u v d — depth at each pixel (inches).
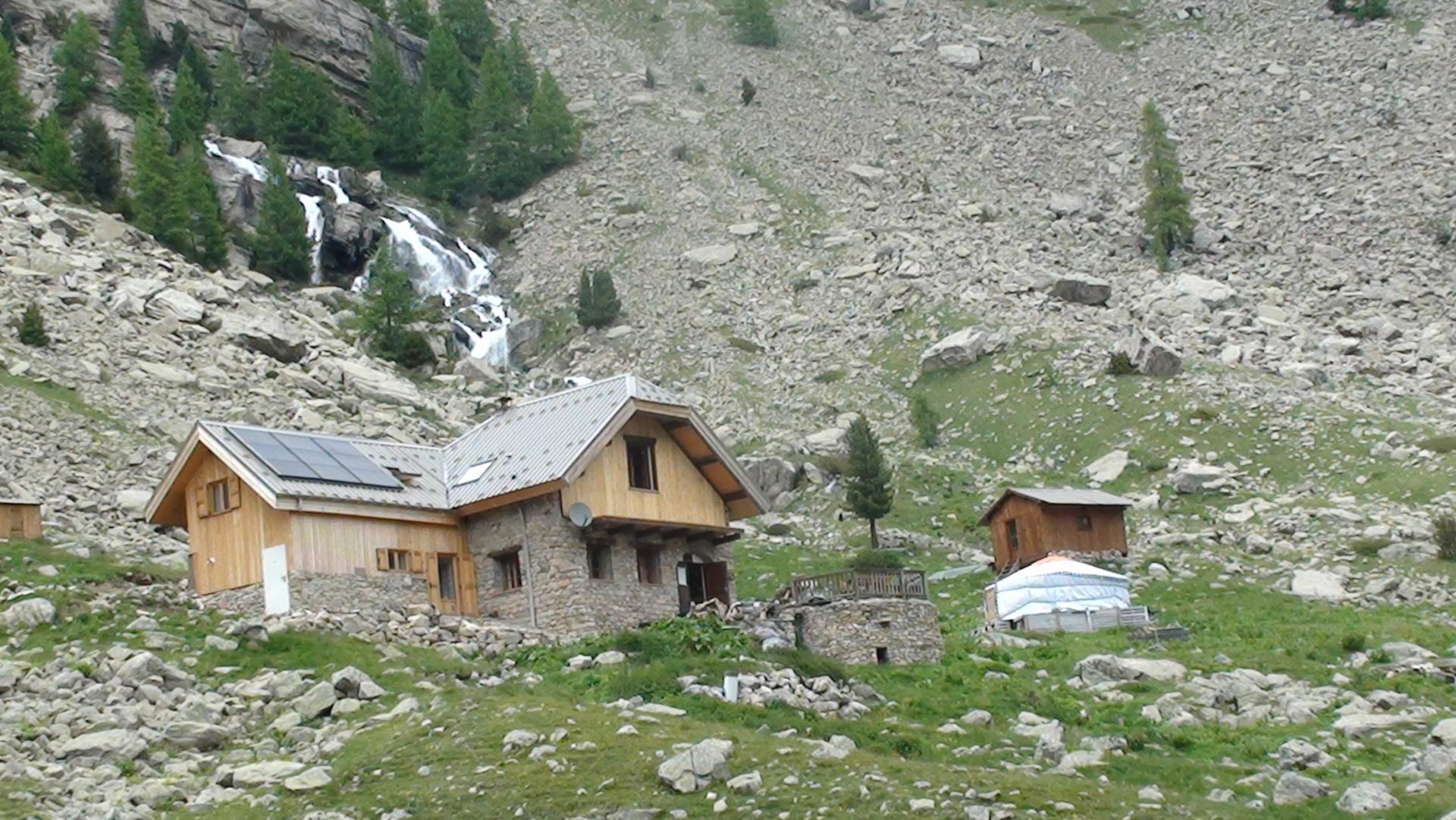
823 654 2224.4
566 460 2263.8
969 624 2842.0
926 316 4896.7
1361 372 4372.5
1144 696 2191.2
